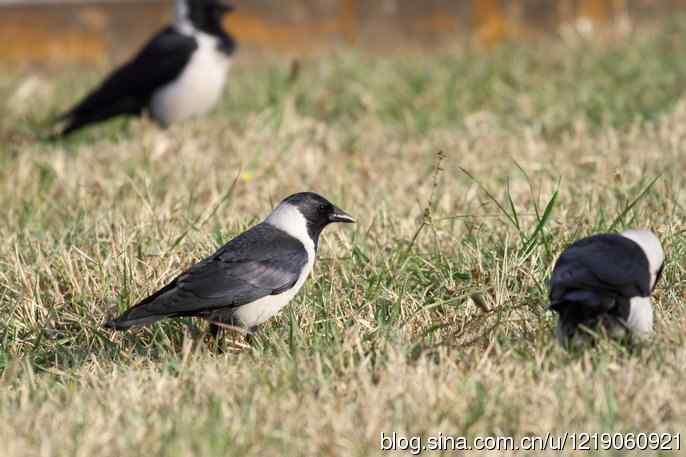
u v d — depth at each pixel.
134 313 9.48
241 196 14.45
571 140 16.36
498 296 10.50
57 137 18.64
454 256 11.70
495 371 8.79
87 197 14.32
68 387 9.09
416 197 13.58
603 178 13.79
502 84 20.30
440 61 22.55
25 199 14.61
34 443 7.71
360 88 20.45
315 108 19.92
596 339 9.07
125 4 25.41
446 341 9.43
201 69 18.61
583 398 8.15
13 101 21.27
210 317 10.13
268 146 16.59
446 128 18.22
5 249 12.48
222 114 19.66
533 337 9.70
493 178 14.59
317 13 25.36
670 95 18.59
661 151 15.09
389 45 25.34
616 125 17.31
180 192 14.45
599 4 25.20
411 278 11.33
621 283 8.75
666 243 11.25
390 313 10.40
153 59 18.56
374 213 12.89
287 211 10.48
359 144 17.19
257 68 23.61
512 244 11.60
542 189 13.65
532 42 23.83
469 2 25.16
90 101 18.78
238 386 8.73
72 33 25.50
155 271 11.47
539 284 10.65
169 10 25.41
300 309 10.67
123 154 16.48
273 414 8.08
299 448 7.59
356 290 10.95
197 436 7.62
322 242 12.19
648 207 12.48
